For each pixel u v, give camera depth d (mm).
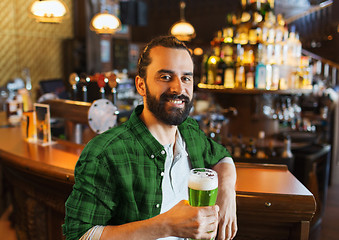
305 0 5629
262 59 3416
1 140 2709
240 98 3689
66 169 1853
